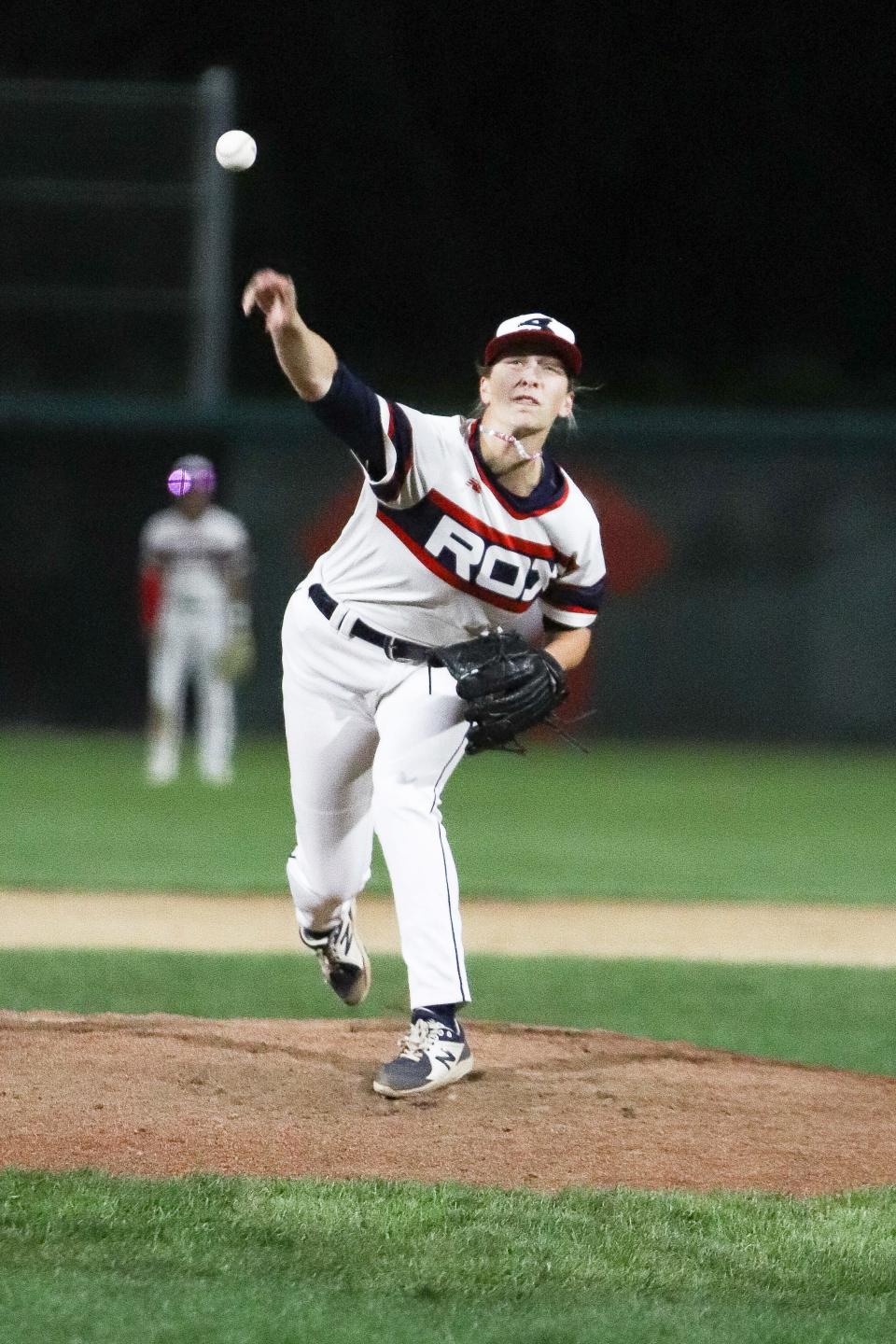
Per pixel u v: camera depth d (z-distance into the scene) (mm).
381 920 30766
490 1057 18453
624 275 88688
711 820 45781
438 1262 12648
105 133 64812
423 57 88062
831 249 87500
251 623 66000
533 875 35656
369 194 87688
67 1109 15961
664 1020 22422
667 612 66188
